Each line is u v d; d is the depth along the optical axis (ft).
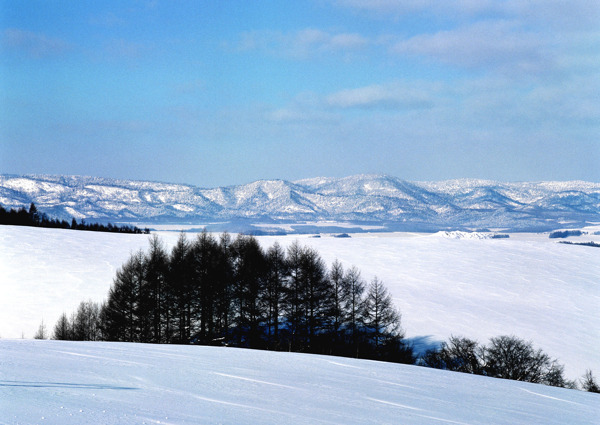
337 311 172.86
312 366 71.00
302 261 177.37
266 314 178.91
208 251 177.47
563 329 187.62
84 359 61.57
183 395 45.98
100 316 170.09
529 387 72.90
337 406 47.50
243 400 46.32
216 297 169.27
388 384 62.34
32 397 39.65
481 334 176.04
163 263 171.94
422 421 44.75
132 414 36.86
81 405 38.19
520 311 206.28
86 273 224.74
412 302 209.77
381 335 164.25
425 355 154.30
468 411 51.65
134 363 61.21
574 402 64.03
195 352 77.56
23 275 219.00
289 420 40.37
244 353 79.97
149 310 163.43
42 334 165.99
